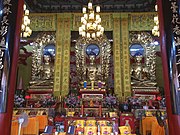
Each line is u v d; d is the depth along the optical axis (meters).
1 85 4.41
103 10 14.54
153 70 12.98
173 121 4.31
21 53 13.93
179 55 4.49
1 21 4.76
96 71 13.11
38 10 14.45
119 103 11.41
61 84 12.46
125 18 13.68
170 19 4.77
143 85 12.55
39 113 10.12
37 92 12.32
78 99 11.14
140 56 13.22
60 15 13.78
